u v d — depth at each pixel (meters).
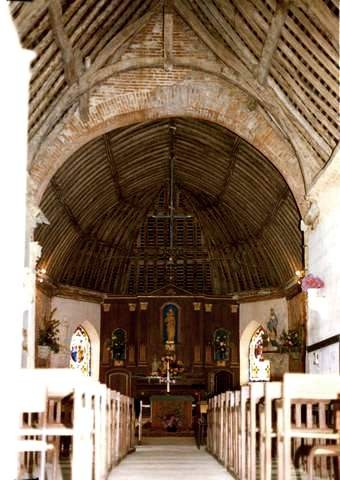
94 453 10.38
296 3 13.80
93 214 27.03
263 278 28.59
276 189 22.88
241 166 23.84
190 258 30.28
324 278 16.83
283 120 17.56
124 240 29.66
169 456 17.08
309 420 10.96
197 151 24.75
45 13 14.29
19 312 7.65
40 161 18.19
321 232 17.19
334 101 15.08
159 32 18.17
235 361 29.33
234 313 29.66
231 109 18.64
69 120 18.41
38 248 18.23
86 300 28.98
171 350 29.02
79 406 8.88
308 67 15.30
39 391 8.77
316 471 12.30
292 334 24.22
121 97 18.55
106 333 29.47
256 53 16.72
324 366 16.52
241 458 11.20
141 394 28.70
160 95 18.59
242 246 28.84
